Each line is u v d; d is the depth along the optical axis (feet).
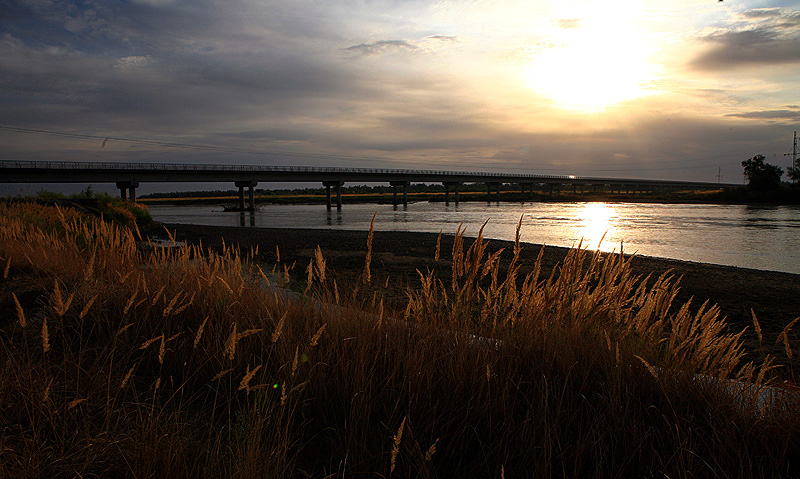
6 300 15.03
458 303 11.32
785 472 6.82
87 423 7.55
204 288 14.51
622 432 7.55
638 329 10.82
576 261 11.46
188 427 8.30
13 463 6.73
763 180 316.40
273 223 160.45
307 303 13.38
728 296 36.65
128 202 119.03
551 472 6.68
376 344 10.59
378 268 48.39
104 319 12.73
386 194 606.55
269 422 7.48
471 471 7.02
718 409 7.85
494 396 8.50
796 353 16.28
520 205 336.90
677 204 308.19
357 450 7.52
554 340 10.18
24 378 8.84
